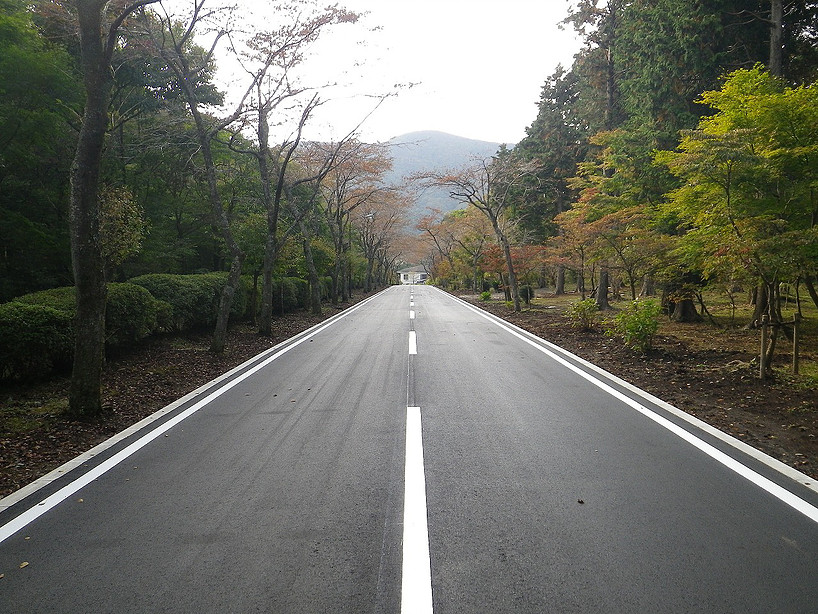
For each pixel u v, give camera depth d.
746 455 4.59
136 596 2.69
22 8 13.29
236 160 20.36
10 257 12.77
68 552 3.14
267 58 11.61
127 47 14.31
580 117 29.20
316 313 22.09
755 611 2.49
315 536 3.27
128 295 9.95
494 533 3.26
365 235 44.66
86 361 6.19
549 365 9.12
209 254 21.33
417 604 2.57
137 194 17.20
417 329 15.12
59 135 12.85
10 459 4.91
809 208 8.89
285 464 4.53
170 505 3.76
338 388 7.47
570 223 19.91
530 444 4.94
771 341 7.63
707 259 9.08
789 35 13.99
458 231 43.06
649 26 15.65
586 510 3.56
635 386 7.46
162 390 7.81
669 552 3.01
